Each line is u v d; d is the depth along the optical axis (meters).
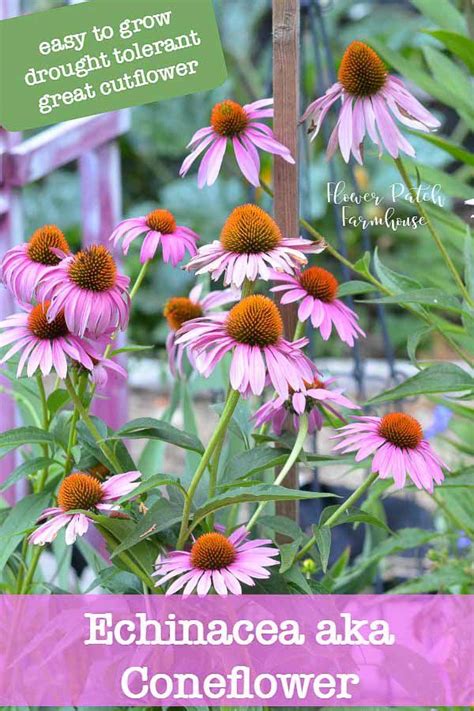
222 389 1.75
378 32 4.35
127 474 1.33
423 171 1.70
